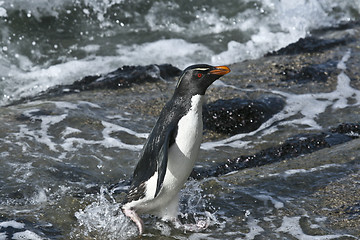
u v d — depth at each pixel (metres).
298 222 8.00
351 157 10.21
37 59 18.25
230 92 14.38
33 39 19.17
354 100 13.96
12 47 18.62
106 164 10.74
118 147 11.48
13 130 11.93
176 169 7.45
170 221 8.12
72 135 11.90
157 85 15.45
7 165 10.34
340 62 16.52
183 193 9.17
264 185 9.30
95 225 8.09
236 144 11.77
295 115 13.07
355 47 18.00
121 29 20.44
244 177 9.66
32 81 16.89
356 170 9.68
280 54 17.92
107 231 7.93
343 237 7.47
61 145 11.42
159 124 7.52
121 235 7.85
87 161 10.80
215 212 8.48
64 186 9.80
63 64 17.98
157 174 7.38
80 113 13.02
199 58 18.77
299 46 18.02
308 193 8.95
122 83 15.35
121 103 14.00
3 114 12.80
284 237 7.61
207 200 8.88
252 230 7.88
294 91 14.52
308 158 10.48
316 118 12.91
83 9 20.88
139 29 20.50
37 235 7.71
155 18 21.11
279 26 20.56
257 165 10.81
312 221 8.00
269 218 8.20
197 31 20.56
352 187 9.00
